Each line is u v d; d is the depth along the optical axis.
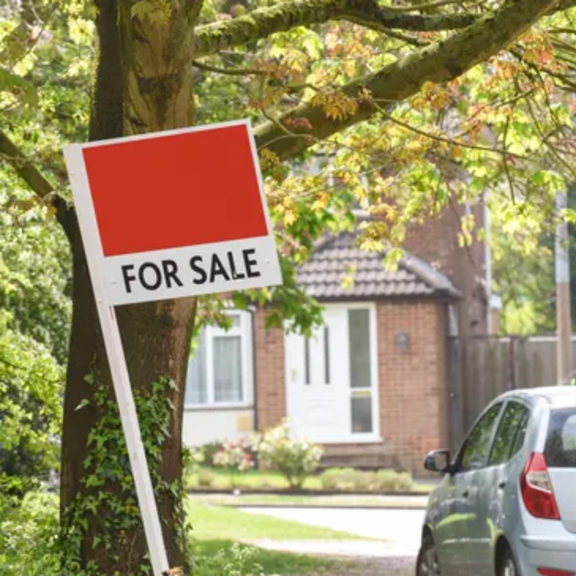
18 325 20.09
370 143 15.04
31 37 14.77
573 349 44.38
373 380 45.34
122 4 11.86
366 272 45.22
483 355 44.66
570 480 13.35
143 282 8.59
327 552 25.08
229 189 8.61
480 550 14.45
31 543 13.42
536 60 14.04
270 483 40.88
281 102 17.81
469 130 15.73
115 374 8.55
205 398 46.75
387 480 40.16
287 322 45.84
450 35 13.84
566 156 18.03
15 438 16.77
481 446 15.27
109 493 13.14
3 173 15.84
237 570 13.91
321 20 14.09
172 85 11.99
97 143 8.59
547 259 61.94
